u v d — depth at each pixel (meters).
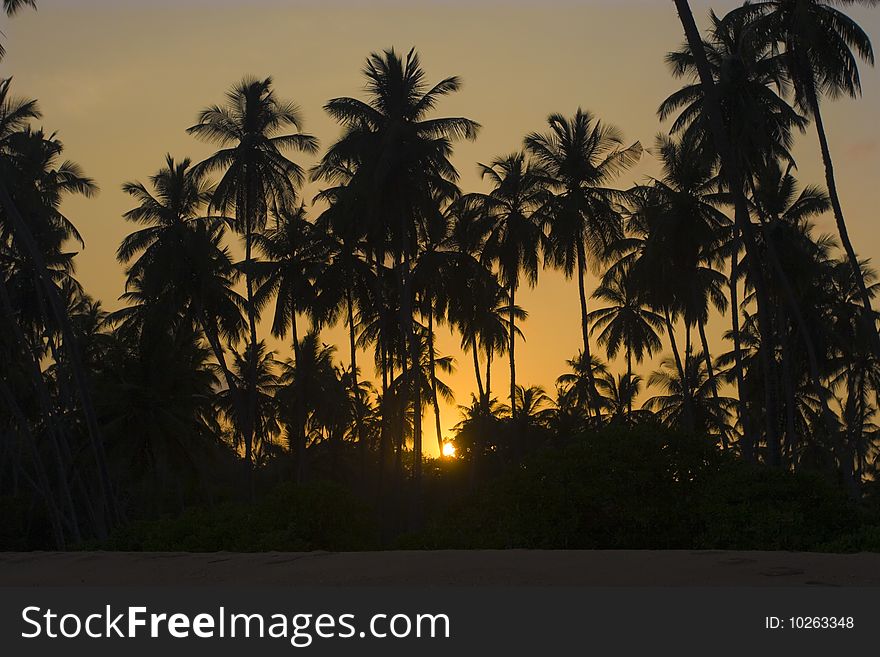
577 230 42.78
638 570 9.29
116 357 44.31
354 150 39.75
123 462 46.81
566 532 15.29
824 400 41.50
